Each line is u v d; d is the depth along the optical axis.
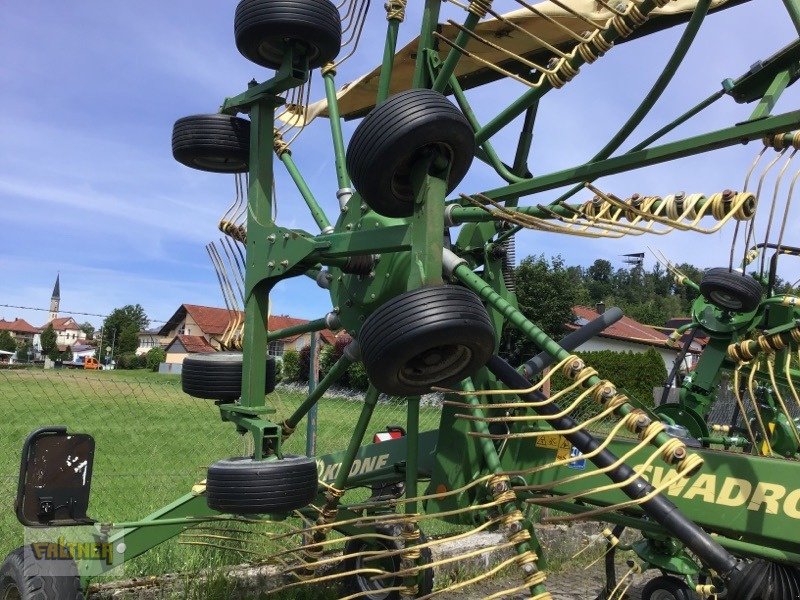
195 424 11.32
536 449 4.06
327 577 3.94
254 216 4.12
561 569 6.23
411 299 2.78
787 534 3.06
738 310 6.18
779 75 3.40
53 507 3.77
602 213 3.09
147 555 5.19
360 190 3.11
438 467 4.30
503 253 4.34
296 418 4.69
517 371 3.71
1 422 10.57
